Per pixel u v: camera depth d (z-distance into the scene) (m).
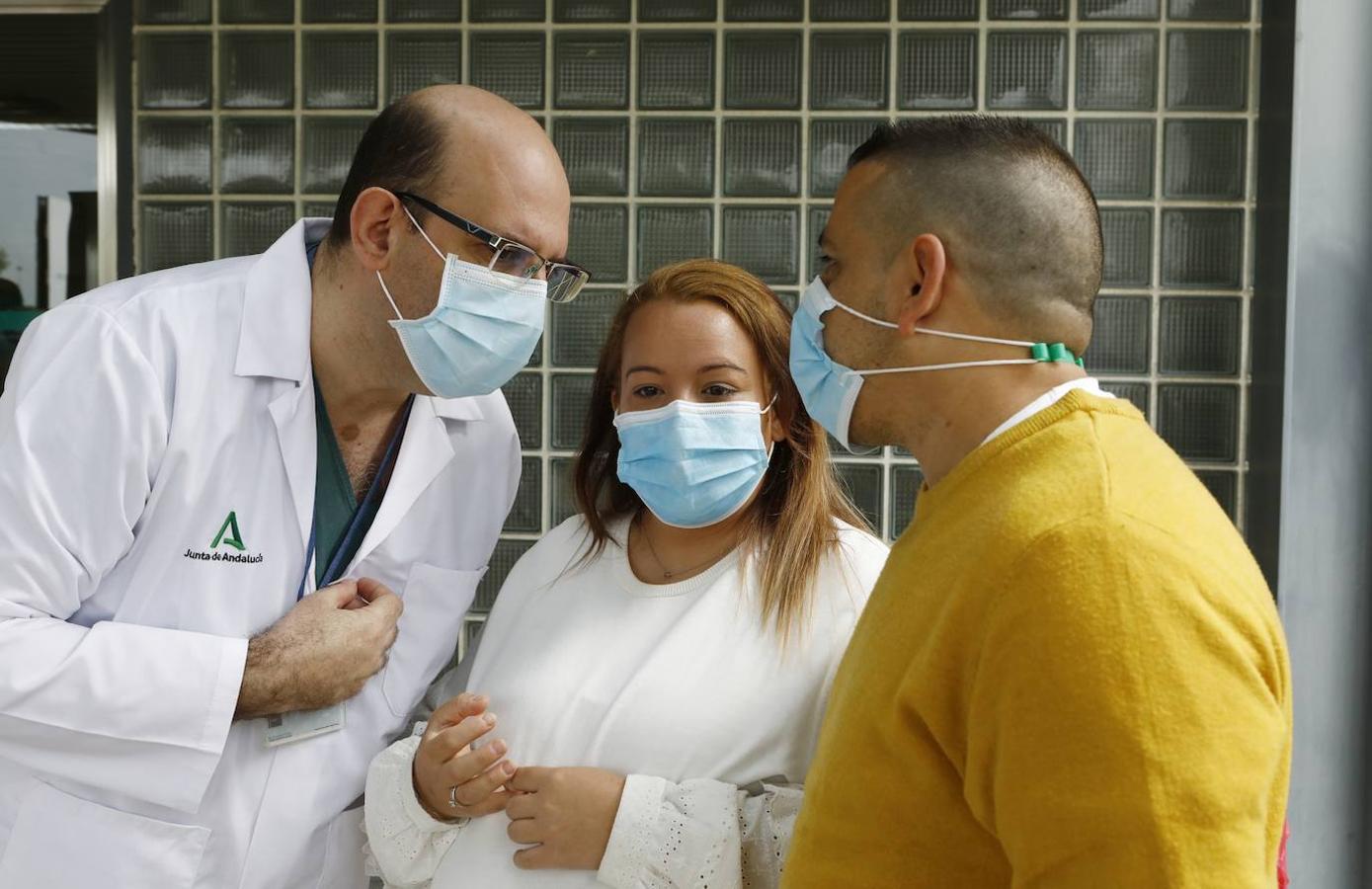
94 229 2.65
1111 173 2.48
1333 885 2.38
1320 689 2.37
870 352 0.98
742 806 1.24
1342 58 2.30
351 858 1.55
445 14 2.54
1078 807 0.75
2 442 1.35
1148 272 2.49
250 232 2.61
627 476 1.41
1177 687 0.74
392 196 1.38
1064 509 0.81
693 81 2.52
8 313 2.66
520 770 1.31
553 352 2.58
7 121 2.63
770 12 2.50
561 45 2.53
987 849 0.86
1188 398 2.50
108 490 1.36
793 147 2.51
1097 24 2.45
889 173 0.96
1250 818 0.74
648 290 1.45
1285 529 2.35
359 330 1.45
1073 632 0.76
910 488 2.55
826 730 0.98
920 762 0.87
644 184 2.54
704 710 1.29
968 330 0.93
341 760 1.53
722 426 1.36
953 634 0.84
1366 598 2.35
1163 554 0.76
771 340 1.40
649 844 1.21
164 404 1.40
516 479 1.77
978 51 2.47
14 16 2.62
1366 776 2.37
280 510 1.48
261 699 1.38
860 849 0.90
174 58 2.59
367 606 1.47
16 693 1.30
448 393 1.47
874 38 2.49
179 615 1.43
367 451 1.58
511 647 1.45
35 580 1.33
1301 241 2.32
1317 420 2.34
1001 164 0.92
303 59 2.57
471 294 1.38
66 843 1.39
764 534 1.42
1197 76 2.46
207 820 1.44
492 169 1.37
